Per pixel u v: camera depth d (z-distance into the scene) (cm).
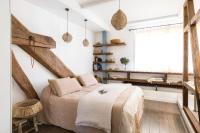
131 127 194
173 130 247
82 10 341
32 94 274
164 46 435
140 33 466
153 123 274
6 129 114
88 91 308
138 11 362
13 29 226
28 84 267
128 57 487
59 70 342
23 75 258
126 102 216
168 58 431
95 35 533
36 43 264
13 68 240
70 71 382
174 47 422
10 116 117
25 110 216
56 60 334
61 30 364
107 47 517
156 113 327
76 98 249
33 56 286
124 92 276
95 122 205
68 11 321
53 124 260
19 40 235
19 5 257
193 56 145
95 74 530
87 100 228
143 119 293
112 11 370
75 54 426
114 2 313
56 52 349
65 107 246
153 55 451
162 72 425
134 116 213
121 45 495
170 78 433
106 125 198
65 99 251
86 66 486
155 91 439
